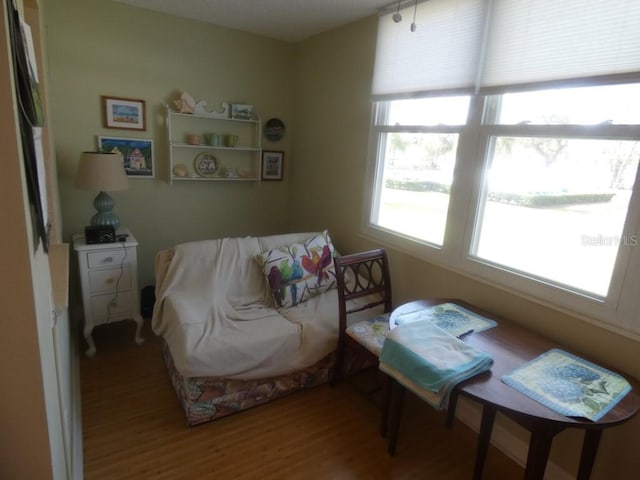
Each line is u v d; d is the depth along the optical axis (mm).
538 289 1836
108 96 2863
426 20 2258
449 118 2262
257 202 3752
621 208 1566
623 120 1537
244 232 3740
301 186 3719
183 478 1711
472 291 2160
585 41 1562
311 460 1855
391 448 1904
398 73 2486
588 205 1674
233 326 2143
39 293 939
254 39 3389
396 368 1624
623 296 1545
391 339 1684
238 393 2102
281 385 2250
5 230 802
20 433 924
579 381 1429
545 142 1811
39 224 987
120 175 2594
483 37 1946
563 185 1757
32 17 1852
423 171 2469
